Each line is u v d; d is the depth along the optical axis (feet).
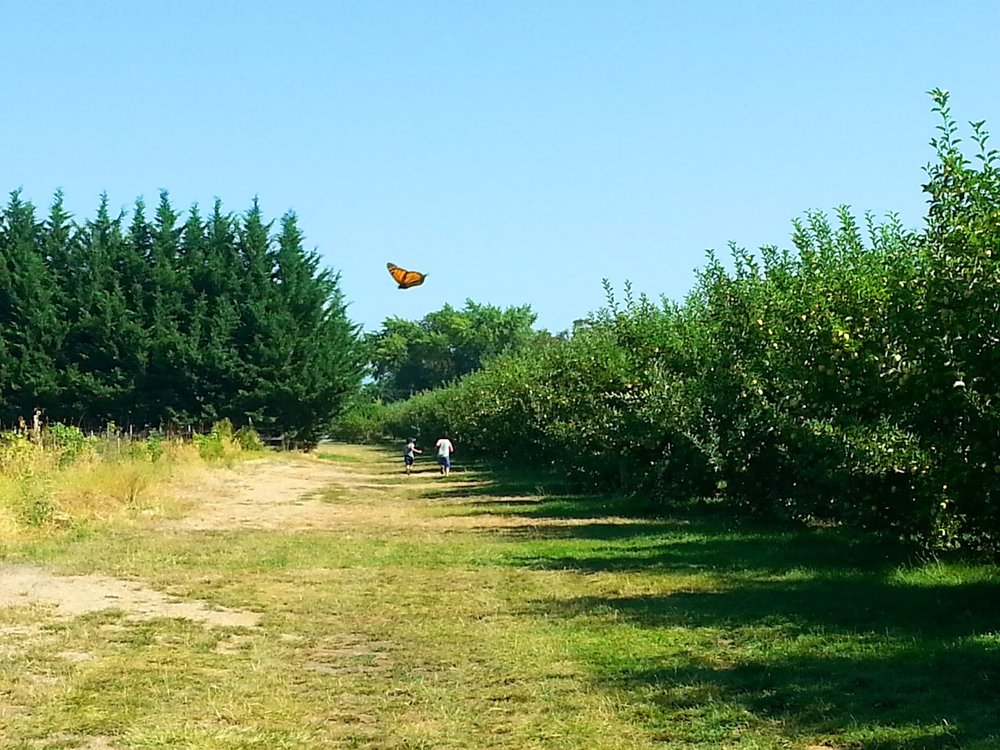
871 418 40.63
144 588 40.57
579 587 40.83
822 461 45.34
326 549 53.11
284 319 176.55
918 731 20.74
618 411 71.61
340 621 34.50
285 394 174.50
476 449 154.81
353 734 21.85
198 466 106.73
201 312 174.70
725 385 57.36
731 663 27.40
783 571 42.52
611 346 79.30
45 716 22.84
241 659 28.89
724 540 53.11
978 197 30.37
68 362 170.50
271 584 42.06
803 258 49.19
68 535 55.11
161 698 24.53
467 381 173.27
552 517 70.23
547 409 99.71
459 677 26.84
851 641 29.09
